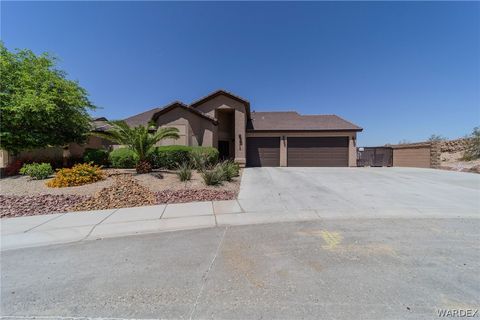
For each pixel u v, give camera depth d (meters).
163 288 3.35
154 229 5.85
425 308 2.84
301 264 3.97
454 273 3.64
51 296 3.21
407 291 3.18
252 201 8.26
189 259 4.23
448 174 15.61
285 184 11.57
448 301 2.97
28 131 13.16
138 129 12.02
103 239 5.30
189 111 17.92
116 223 6.25
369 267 3.84
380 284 3.35
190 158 13.97
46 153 15.01
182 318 2.74
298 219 6.41
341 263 3.98
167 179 10.82
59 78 14.92
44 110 13.07
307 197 8.84
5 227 6.02
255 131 22.34
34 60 14.16
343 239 5.02
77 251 4.68
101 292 3.28
